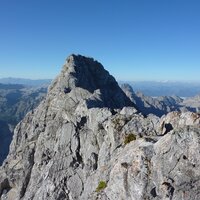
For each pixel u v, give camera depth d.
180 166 35.31
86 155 65.19
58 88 101.62
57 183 64.50
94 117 66.94
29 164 84.69
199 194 33.69
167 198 34.44
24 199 71.38
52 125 82.94
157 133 51.59
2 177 88.81
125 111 63.81
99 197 41.91
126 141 51.94
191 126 37.09
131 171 38.53
